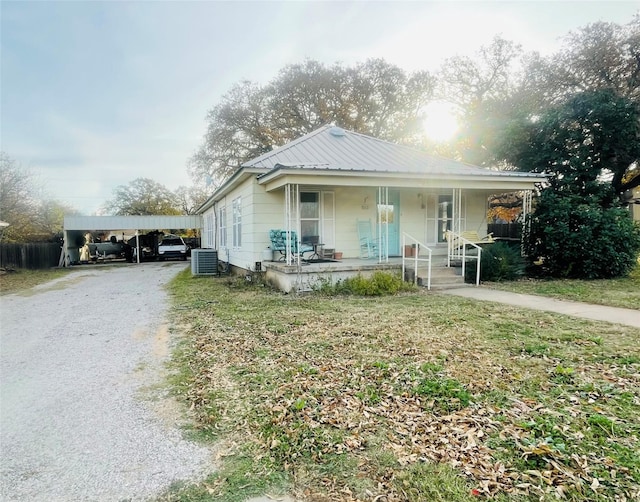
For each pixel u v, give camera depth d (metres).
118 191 42.38
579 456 2.46
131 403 3.63
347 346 5.01
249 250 11.59
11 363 4.92
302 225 11.51
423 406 3.27
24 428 3.21
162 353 5.15
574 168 13.24
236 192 13.62
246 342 5.40
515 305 7.38
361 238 11.98
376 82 28.80
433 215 13.09
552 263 11.74
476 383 3.68
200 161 31.05
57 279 15.18
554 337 5.14
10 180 22.00
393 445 2.71
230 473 2.51
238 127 29.75
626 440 2.64
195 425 3.17
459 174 10.82
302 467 2.53
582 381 3.67
